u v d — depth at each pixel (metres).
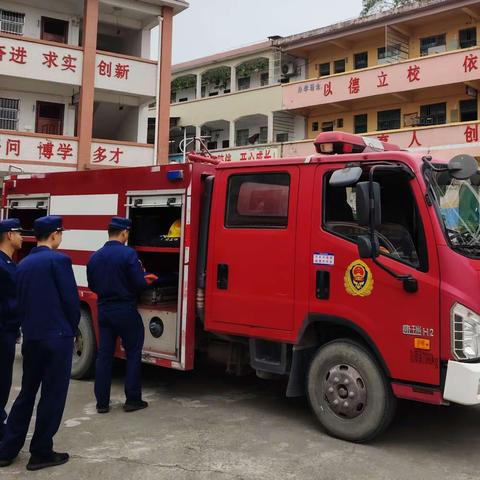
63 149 18.08
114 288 5.23
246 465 3.98
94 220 6.35
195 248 5.41
